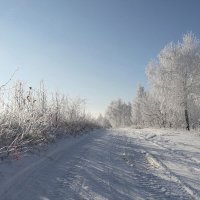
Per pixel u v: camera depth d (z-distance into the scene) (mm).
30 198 6414
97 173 9070
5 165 8141
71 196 6738
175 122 42719
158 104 48375
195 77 35188
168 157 12609
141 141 19500
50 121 15203
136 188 7691
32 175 8102
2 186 6715
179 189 7766
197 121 39938
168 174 9406
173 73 35969
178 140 19906
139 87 77438
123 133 28625
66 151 13031
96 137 22000
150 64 38031
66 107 21938
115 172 9375
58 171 9016
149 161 11727
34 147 10922
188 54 35781
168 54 36562
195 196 7176
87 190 7254
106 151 13859
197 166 10789
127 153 13570
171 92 35875
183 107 35906
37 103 14211
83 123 27328
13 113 10992
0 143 9273
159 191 7523
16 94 12125
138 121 75812
